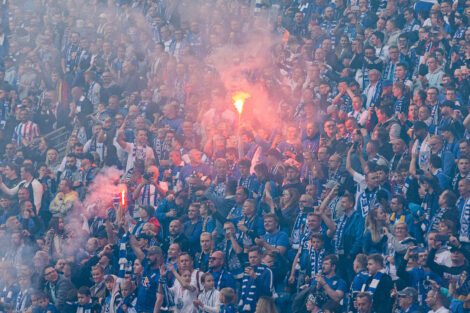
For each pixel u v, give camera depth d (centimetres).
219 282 3522
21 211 4534
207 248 3684
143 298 3662
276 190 3900
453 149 3728
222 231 3809
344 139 4044
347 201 3509
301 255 3538
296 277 3528
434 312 3089
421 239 3412
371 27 5112
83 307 3809
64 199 4525
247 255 3625
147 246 3841
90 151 4966
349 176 3844
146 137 4656
